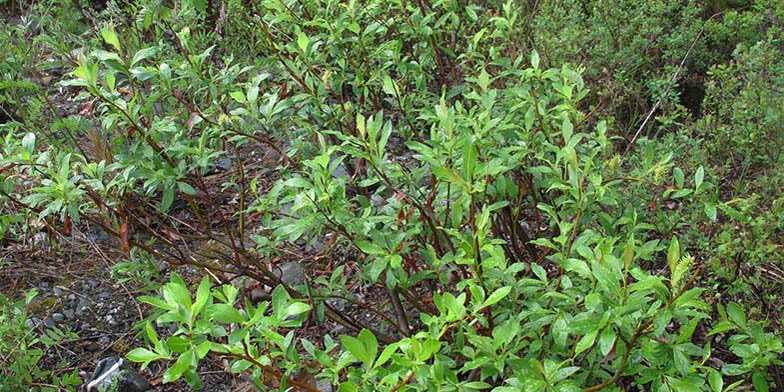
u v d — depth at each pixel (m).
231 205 4.21
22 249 3.92
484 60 3.84
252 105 3.11
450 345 2.67
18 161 2.86
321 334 2.96
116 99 3.09
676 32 5.14
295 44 3.63
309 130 3.41
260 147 4.68
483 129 2.74
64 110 4.82
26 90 4.68
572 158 2.57
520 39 4.81
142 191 3.59
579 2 5.21
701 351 2.05
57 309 3.60
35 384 3.14
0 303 3.18
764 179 3.83
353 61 3.79
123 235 3.09
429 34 3.75
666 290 2.04
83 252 3.92
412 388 2.17
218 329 1.99
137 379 3.19
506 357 2.30
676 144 4.01
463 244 2.43
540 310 2.31
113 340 3.47
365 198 2.90
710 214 2.74
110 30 3.48
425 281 3.39
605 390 2.25
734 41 5.17
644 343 2.05
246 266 3.48
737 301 3.17
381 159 2.73
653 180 3.33
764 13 5.05
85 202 3.38
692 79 5.20
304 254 3.83
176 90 3.33
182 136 3.26
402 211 2.74
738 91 4.93
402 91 3.97
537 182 2.99
